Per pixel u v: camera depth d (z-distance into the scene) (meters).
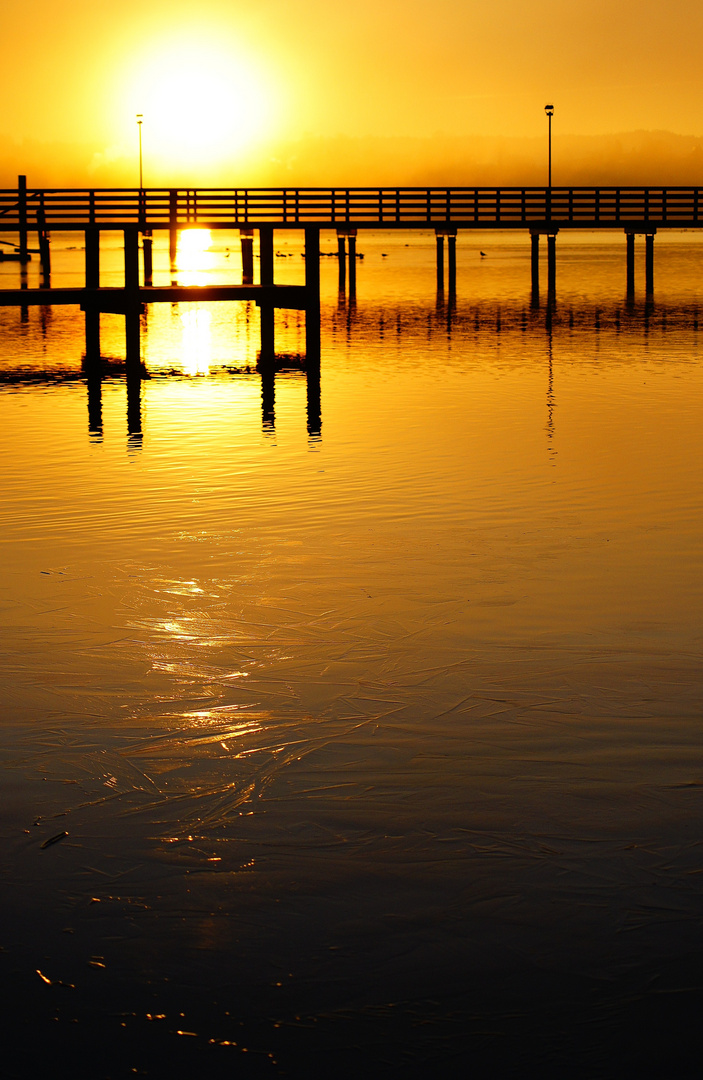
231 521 14.55
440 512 14.91
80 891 6.55
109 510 15.20
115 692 9.23
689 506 15.08
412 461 18.12
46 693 9.21
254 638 10.41
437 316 46.72
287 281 67.31
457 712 8.80
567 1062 5.30
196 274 71.75
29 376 29.55
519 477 16.89
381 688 9.27
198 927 6.23
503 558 12.80
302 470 17.58
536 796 7.52
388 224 60.06
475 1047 5.39
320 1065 5.30
